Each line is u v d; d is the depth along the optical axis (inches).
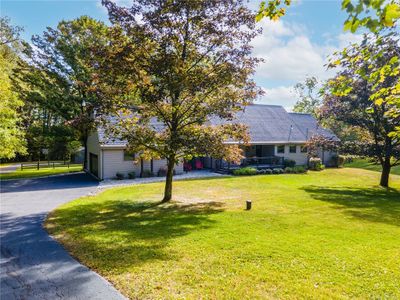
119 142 811.4
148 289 187.9
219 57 445.7
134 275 208.7
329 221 366.9
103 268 222.4
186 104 465.1
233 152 471.8
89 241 287.9
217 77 424.5
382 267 220.8
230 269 216.5
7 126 738.2
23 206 473.4
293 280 198.1
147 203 490.9
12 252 261.7
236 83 448.8
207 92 450.3
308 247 264.1
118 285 194.9
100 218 387.9
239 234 304.8
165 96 419.2
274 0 140.9
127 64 400.2
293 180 816.9
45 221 374.3
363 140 787.4
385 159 743.7
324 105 763.4
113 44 418.9
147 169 871.7
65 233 318.3
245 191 628.1
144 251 256.7
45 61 941.8
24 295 186.4
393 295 178.2
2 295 187.0
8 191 621.0
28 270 223.1
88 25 913.5
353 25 95.3
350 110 709.9
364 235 306.2
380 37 168.6
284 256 241.8
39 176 881.5
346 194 603.8
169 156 474.3
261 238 290.4
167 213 416.5
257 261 231.5
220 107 448.5
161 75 408.8
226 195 579.2
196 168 1054.4
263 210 432.1
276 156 1095.6
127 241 285.7
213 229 325.1
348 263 227.9
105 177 810.8
